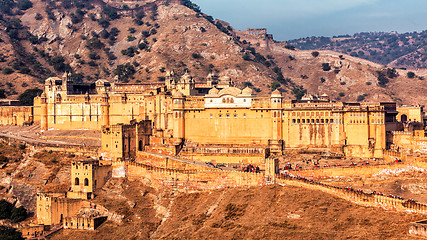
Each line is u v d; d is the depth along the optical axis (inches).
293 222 7116.1
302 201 7529.5
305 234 6786.4
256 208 7657.5
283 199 7677.2
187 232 7637.8
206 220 7819.9
